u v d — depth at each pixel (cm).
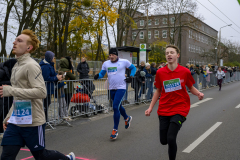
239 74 2870
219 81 1477
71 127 568
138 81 926
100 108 736
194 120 626
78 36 2134
